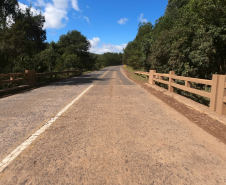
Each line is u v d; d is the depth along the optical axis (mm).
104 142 3580
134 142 3592
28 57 15219
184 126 4562
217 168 2730
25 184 2346
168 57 13875
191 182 2406
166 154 3135
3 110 6027
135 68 40188
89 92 9906
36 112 5758
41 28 26422
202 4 11211
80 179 2449
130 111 5977
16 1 16188
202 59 10469
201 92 6172
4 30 12625
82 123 4707
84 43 49219
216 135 4004
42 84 13820
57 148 3314
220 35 10188
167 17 20734
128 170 2660
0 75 9258
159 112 5887
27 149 3273
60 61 28328
